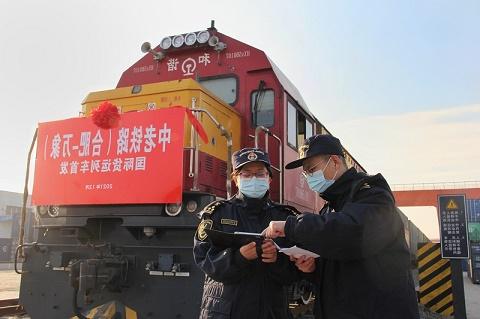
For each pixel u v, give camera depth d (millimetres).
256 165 3221
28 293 5375
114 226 5113
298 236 2412
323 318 2602
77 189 5164
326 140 2721
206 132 5766
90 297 5020
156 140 4887
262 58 6957
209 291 3014
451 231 8141
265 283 2955
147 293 4789
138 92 6113
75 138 5301
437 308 9781
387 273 2402
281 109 6703
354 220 2307
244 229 3098
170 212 4738
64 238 5391
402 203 35625
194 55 7414
